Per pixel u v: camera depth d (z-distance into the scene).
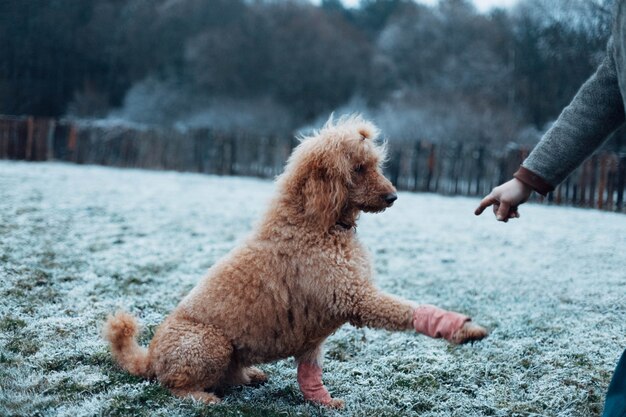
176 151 22.22
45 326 4.63
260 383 3.99
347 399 3.72
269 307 3.44
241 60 45.25
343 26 48.38
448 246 8.82
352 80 43.41
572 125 3.04
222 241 8.55
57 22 41.50
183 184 17.00
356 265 3.40
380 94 40.84
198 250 7.88
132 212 10.82
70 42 42.38
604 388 3.87
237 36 45.56
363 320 3.31
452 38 38.78
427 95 30.00
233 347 3.53
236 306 3.44
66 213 10.09
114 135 22.94
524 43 27.25
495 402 3.70
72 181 15.58
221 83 44.69
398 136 24.36
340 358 4.46
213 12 48.47
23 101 39.97
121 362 3.78
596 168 13.96
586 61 20.39
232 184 17.77
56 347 4.23
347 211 3.59
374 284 3.51
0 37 39.25
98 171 19.83
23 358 4.01
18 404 3.35
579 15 20.42
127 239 8.30
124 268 6.67
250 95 44.22
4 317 4.76
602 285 6.46
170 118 41.25
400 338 4.86
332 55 43.94
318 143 3.56
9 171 17.11
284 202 3.59
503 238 9.50
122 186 15.30
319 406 3.55
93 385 3.64
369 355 4.50
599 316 5.38
